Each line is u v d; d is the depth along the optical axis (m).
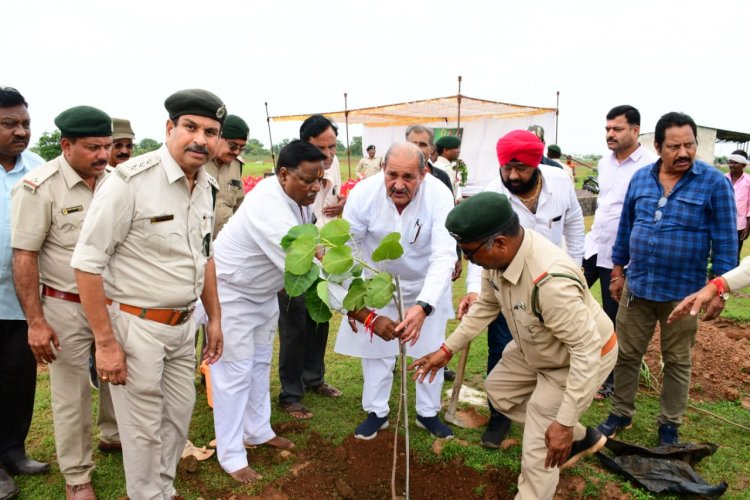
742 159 8.36
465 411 4.12
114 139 4.07
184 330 2.73
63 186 2.83
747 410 4.15
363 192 3.46
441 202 3.34
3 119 3.03
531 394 3.13
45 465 3.36
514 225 2.49
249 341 3.25
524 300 2.61
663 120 3.28
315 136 4.25
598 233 4.37
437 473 3.39
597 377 2.52
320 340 4.45
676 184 3.33
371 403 3.70
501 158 3.41
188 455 3.46
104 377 2.48
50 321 2.89
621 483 3.12
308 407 4.23
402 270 3.58
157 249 2.53
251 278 3.14
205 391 4.50
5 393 3.25
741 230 8.52
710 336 5.74
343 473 3.41
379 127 20.52
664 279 3.38
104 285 2.57
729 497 3.07
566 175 3.70
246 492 3.16
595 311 2.76
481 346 5.48
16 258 2.71
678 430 3.81
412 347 3.64
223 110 2.54
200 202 2.71
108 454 3.57
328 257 2.37
